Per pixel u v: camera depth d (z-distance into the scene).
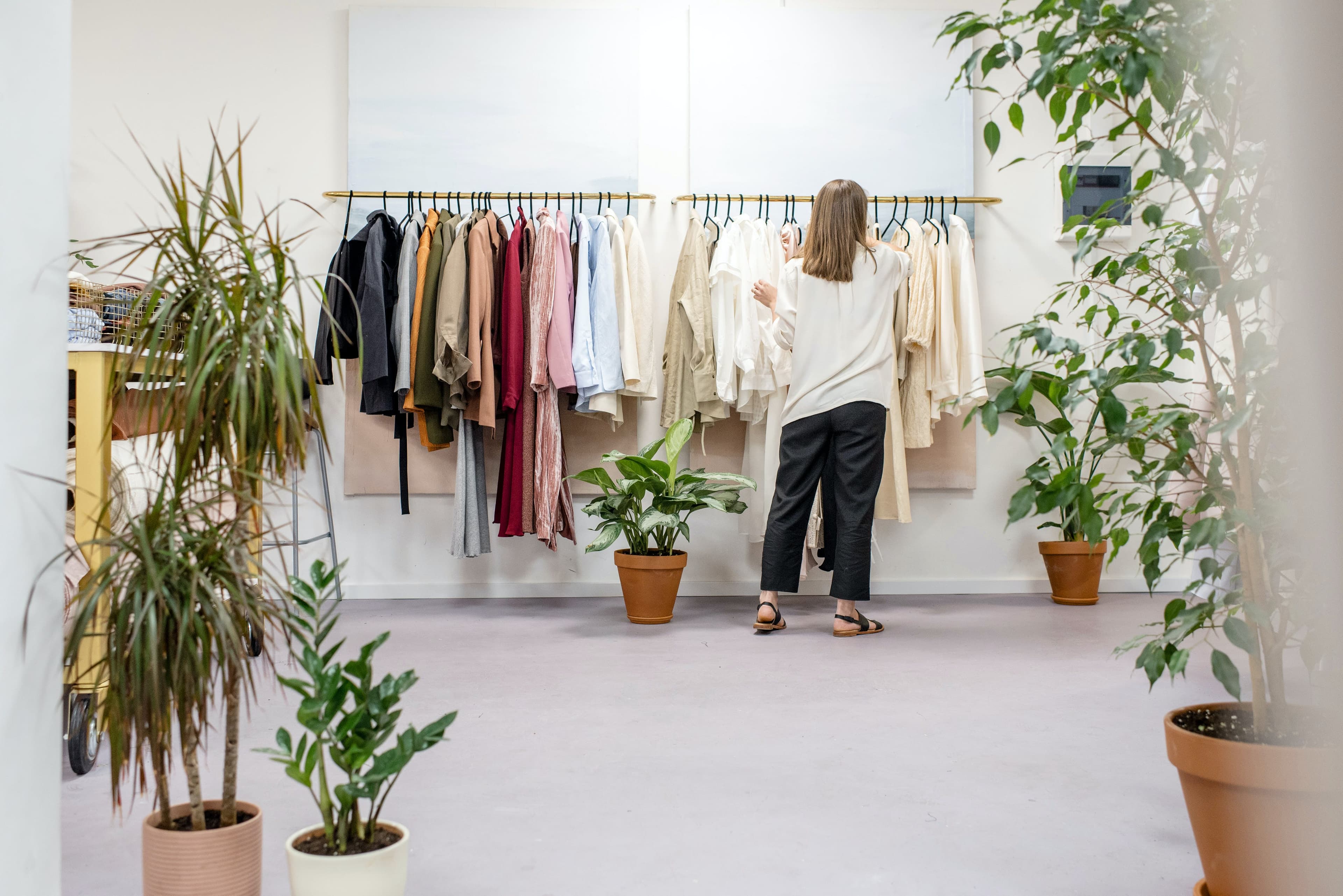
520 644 2.77
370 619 3.24
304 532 3.71
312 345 3.72
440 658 2.56
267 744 1.79
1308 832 0.26
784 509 2.95
